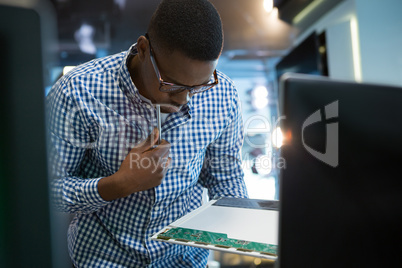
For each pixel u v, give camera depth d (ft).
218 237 2.85
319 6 8.39
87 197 3.60
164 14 3.21
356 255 1.78
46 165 1.24
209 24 3.18
